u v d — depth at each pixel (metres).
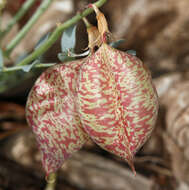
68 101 0.16
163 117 0.27
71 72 0.16
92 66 0.14
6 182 0.27
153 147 0.27
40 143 0.16
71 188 0.26
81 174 0.26
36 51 0.18
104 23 0.15
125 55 0.15
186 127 0.25
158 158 0.27
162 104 0.27
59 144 0.16
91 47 0.15
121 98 0.14
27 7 0.22
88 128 0.15
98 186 0.26
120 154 0.15
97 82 0.14
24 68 0.17
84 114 0.15
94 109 0.14
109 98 0.14
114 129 0.15
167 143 0.26
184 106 0.26
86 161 0.27
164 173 0.26
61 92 0.16
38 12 0.21
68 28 0.17
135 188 0.26
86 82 0.14
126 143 0.15
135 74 0.14
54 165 0.16
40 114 0.16
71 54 0.16
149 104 0.15
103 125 0.15
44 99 0.16
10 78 0.25
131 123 0.15
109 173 0.26
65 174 0.26
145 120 0.15
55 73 0.16
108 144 0.15
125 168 0.27
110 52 0.15
